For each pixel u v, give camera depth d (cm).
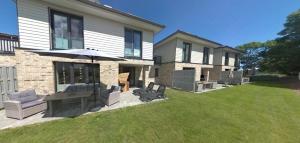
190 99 830
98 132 374
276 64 2441
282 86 1644
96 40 876
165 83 1633
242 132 416
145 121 462
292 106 750
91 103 662
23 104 461
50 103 484
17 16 623
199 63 1744
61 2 703
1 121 428
